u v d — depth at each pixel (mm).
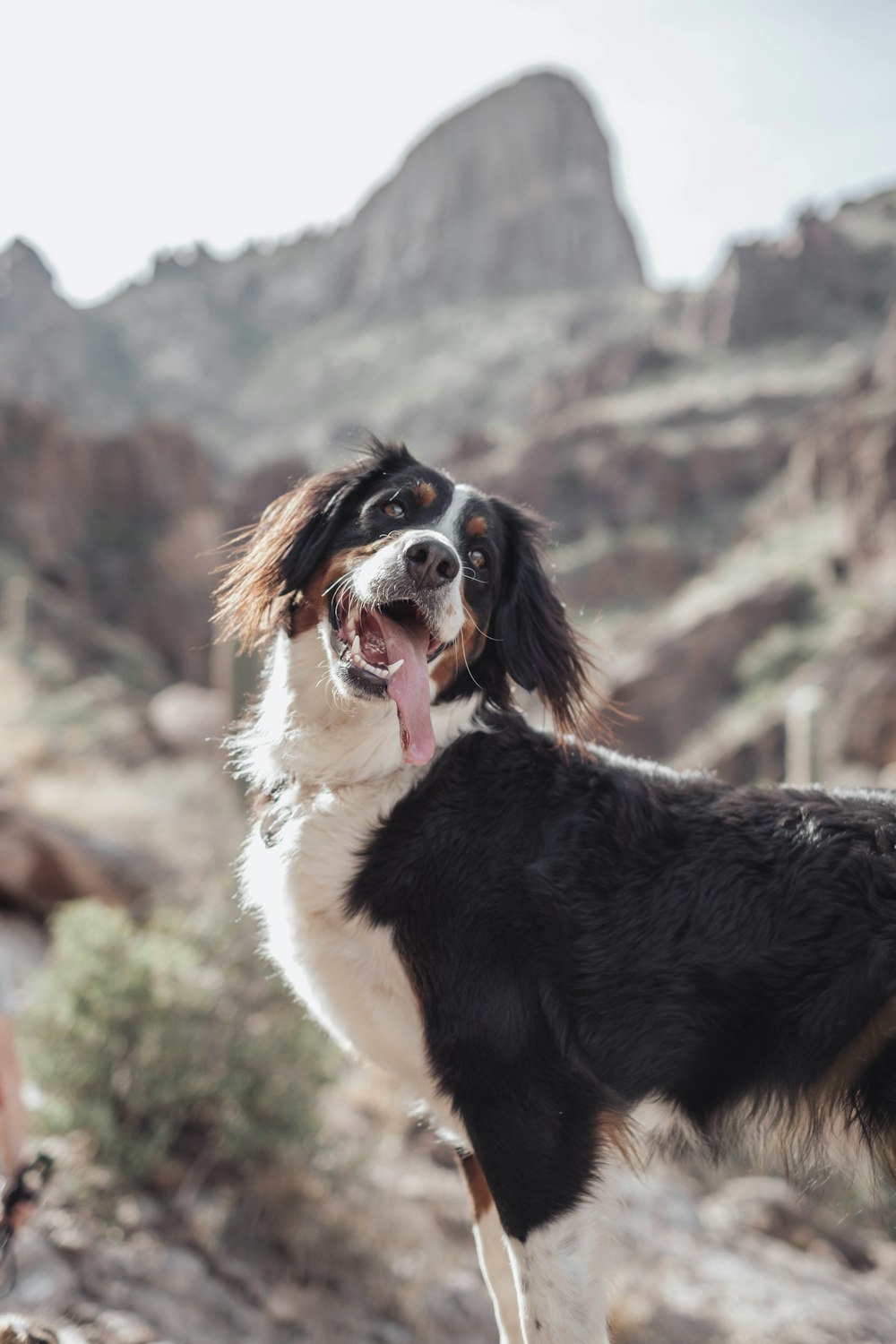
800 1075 2877
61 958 5465
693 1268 6000
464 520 3428
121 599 49875
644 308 181125
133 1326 3793
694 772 3312
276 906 3152
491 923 2896
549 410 109688
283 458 63031
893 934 2822
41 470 50844
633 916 2904
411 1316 4578
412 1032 2986
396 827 3031
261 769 3395
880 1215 3846
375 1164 5961
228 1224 4645
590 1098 2818
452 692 3264
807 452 62438
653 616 58125
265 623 3504
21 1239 4070
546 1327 2715
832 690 35562
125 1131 4898
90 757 14016
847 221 126875
